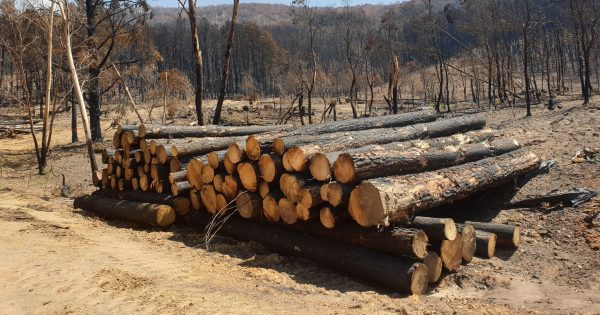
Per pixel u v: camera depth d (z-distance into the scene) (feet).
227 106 116.57
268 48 167.02
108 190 35.88
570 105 63.77
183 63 189.98
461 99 123.44
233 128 36.29
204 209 28.27
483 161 26.08
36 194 45.27
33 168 62.28
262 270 20.59
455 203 26.71
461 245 20.63
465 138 29.17
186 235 27.53
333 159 20.26
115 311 15.61
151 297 16.57
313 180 21.20
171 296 16.53
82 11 70.59
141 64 96.68
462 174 23.35
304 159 20.95
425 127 29.96
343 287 19.42
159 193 30.58
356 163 19.43
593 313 16.97
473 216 26.61
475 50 133.49
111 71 78.18
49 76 56.75
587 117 43.42
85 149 71.77
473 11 107.45
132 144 33.06
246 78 167.43
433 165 24.13
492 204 27.22
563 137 36.17
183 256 22.80
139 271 19.65
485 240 22.06
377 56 128.98
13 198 41.55
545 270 21.04
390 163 21.13
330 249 21.09
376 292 18.97
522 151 29.09
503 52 94.32
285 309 15.75
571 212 24.44
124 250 23.52
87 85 68.90
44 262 20.63
